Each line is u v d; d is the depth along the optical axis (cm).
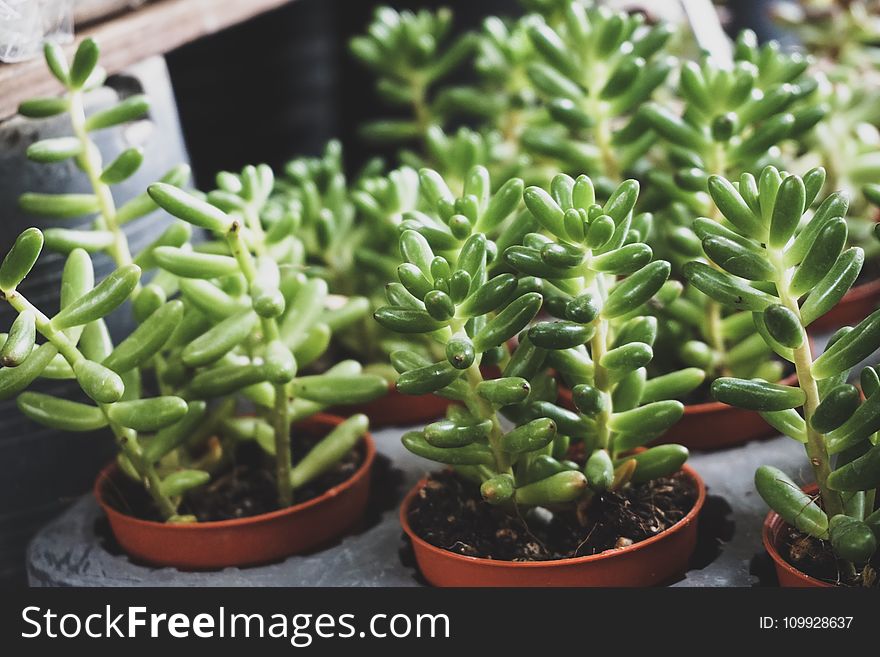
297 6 178
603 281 84
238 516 97
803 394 74
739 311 110
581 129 112
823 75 135
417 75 147
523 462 84
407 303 80
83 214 100
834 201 71
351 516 99
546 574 78
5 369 80
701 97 103
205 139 180
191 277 91
